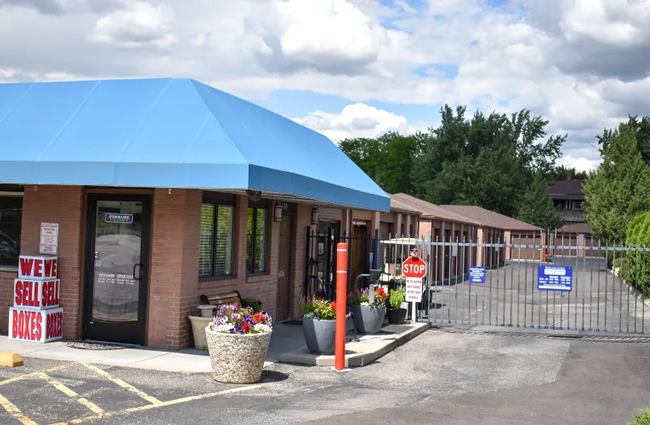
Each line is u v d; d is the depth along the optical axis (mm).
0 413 7352
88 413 7523
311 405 8289
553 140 93625
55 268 11766
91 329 11828
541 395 9445
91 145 10531
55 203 11938
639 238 27156
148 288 11484
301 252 16562
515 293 28344
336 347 10859
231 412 7789
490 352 13031
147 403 8070
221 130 10398
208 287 12125
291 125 16312
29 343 11383
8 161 10492
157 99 11367
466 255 42094
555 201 100188
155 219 11398
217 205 12555
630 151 45438
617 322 18719
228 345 9273
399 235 26969
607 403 9094
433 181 85125
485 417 8062
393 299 15836
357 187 15141
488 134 89125
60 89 12258
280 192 10586
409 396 9070
